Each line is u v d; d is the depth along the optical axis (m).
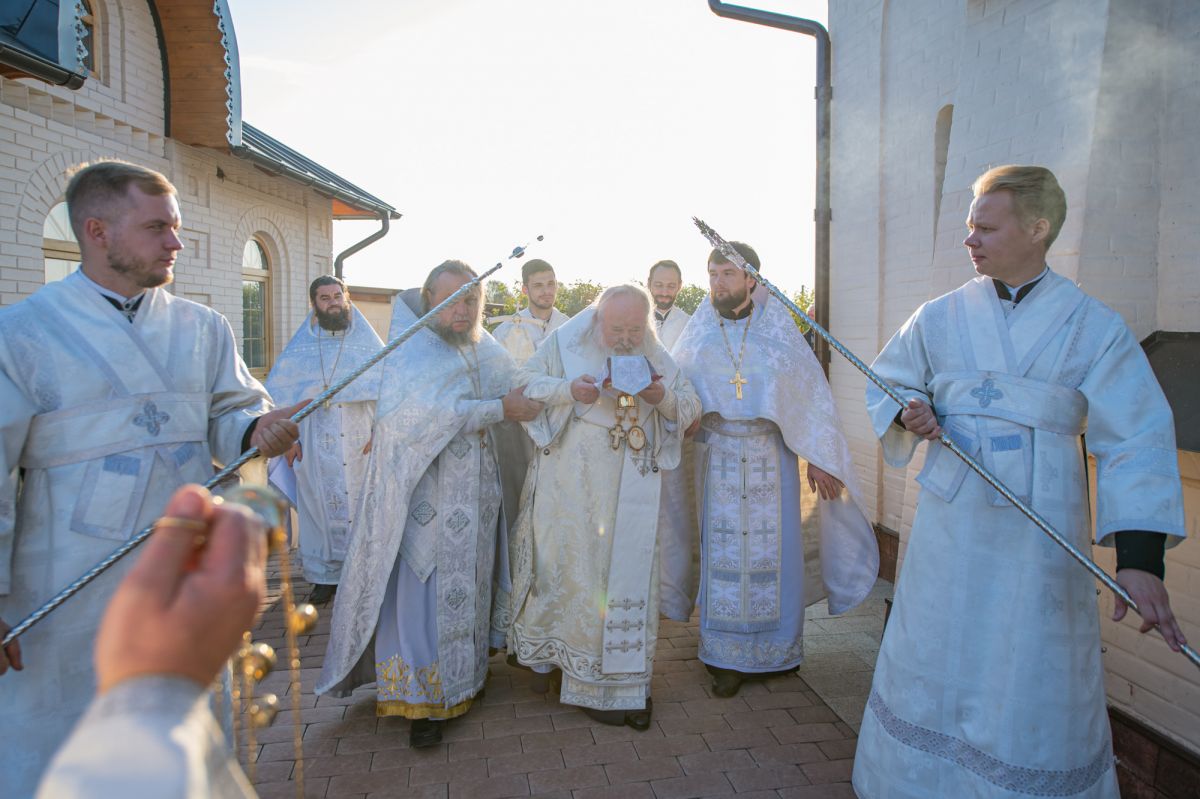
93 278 2.14
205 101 8.15
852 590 4.02
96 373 2.07
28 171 6.52
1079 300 2.25
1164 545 2.03
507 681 3.92
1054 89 3.21
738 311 3.91
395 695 3.26
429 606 3.31
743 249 3.82
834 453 3.80
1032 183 2.23
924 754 2.35
